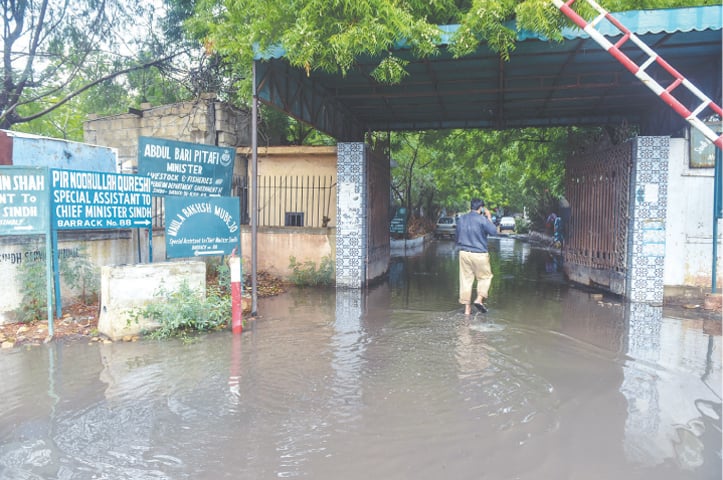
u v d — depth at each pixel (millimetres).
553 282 11523
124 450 3529
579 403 4320
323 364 5352
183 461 3385
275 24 6938
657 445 3588
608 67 8766
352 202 10188
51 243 6742
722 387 4676
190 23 11820
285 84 8734
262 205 12492
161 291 6523
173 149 8188
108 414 4105
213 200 7656
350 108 11969
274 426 3896
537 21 6082
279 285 10266
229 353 5734
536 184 24922
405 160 26109
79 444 3613
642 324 7145
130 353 5707
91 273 7645
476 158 18688
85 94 15141
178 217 7266
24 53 11969
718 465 3314
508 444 3613
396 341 6254
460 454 3479
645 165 8516
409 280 11836
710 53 7883
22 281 6688
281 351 5820
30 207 6207
